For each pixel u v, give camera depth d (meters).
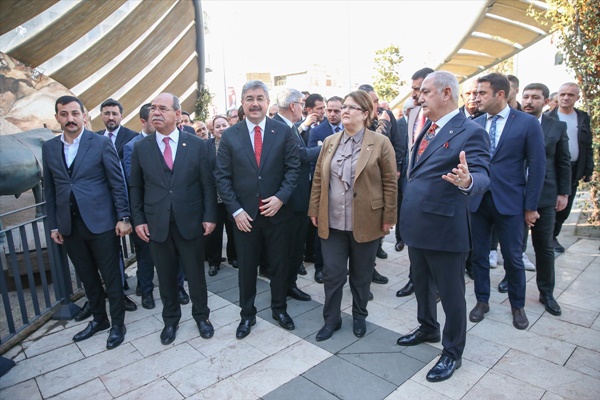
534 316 3.01
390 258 4.52
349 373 2.38
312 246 4.51
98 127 9.01
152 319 3.23
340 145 2.79
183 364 2.54
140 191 2.85
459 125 2.19
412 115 3.58
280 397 2.18
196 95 12.26
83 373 2.48
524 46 9.20
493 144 2.92
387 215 2.72
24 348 2.81
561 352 2.52
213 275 4.20
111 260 2.86
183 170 2.74
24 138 4.07
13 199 6.70
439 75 2.21
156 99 2.69
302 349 2.66
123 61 8.02
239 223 2.73
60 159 2.81
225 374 2.41
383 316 3.11
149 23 7.56
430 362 2.47
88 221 2.75
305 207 3.43
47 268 4.14
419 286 2.54
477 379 2.27
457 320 2.29
